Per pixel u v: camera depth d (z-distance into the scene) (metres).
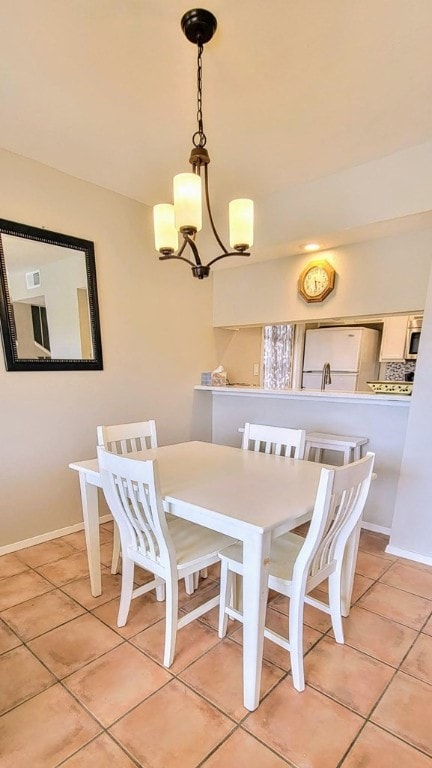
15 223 2.21
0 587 1.98
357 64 1.53
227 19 1.33
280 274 3.19
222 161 2.31
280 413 3.22
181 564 1.46
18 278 2.25
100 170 2.42
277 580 1.38
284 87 1.66
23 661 1.49
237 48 1.45
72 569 2.16
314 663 1.48
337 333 4.54
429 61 1.51
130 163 2.34
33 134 2.02
